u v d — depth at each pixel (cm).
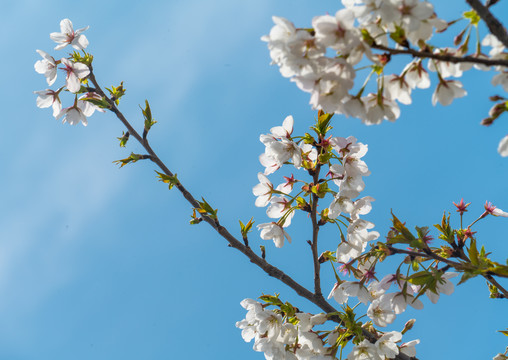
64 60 156
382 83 138
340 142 152
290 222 154
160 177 156
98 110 162
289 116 152
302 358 150
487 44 137
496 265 145
